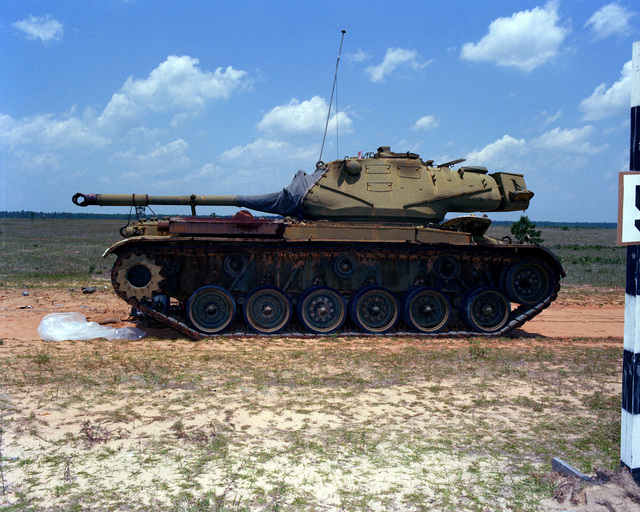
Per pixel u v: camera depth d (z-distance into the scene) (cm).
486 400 928
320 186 1625
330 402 895
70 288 2473
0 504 539
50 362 1102
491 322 1634
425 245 1555
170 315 1502
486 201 1703
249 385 976
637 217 570
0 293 2256
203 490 579
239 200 1667
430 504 560
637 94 573
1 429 733
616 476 589
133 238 1402
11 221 13375
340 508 548
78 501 549
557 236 10356
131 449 683
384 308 1591
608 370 1162
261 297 1524
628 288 588
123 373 1026
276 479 610
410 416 838
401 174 1678
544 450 712
